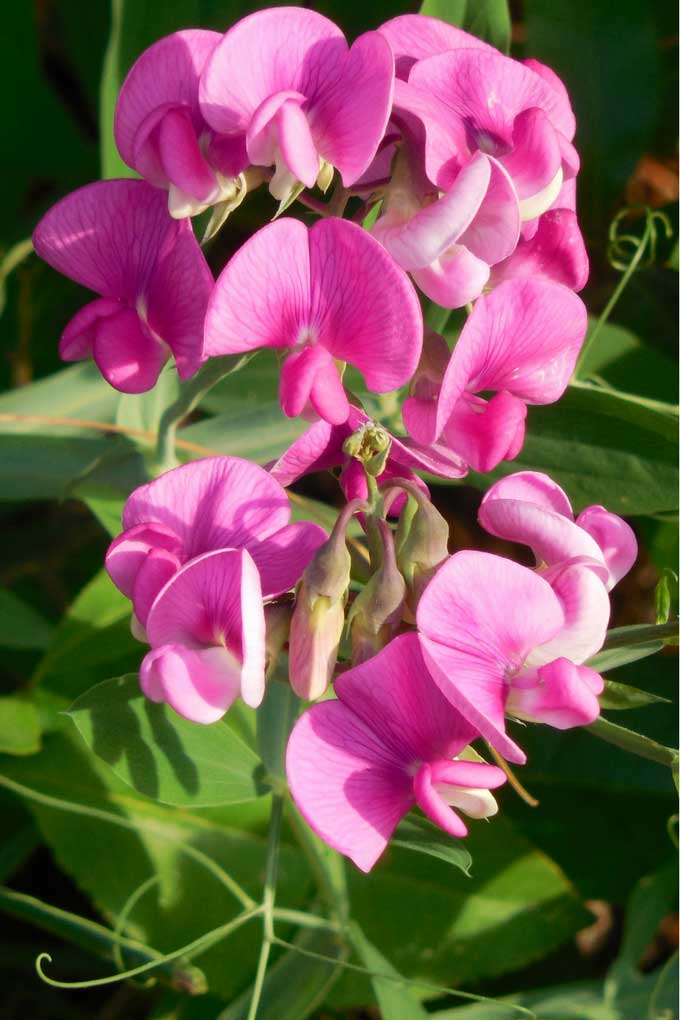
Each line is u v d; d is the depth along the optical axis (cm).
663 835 42
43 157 47
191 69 35
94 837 40
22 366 46
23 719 40
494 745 33
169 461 40
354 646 34
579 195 46
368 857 33
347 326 34
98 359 36
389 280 34
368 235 34
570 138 36
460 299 35
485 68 35
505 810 42
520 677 34
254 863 40
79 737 41
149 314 36
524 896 40
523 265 36
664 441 40
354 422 35
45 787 41
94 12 48
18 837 42
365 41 34
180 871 40
